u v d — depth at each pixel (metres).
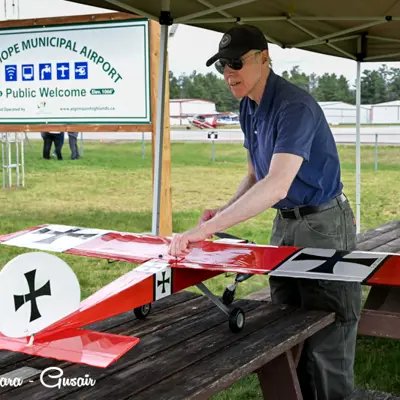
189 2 3.85
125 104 6.20
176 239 2.62
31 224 8.96
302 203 3.00
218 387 2.25
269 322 2.90
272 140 2.84
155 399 2.11
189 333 2.78
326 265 2.75
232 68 2.77
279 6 4.08
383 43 6.03
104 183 13.69
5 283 2.14
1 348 2.12
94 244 3.42
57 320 2.28
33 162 16.81
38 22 6.45
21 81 6.66
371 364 4.15
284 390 2.78
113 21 6.09
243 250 3.08
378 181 14.59
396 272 2.64
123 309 2.61
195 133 25.19
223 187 13.68
